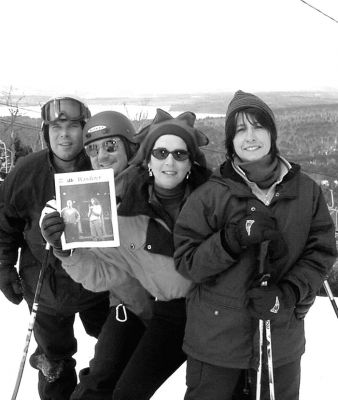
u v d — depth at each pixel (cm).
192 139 191
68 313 233
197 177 198
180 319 196
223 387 178
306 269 174
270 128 176
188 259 177
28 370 316
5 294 248
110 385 204
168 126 189
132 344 209
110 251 201
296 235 175
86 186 186
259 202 173
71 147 228
